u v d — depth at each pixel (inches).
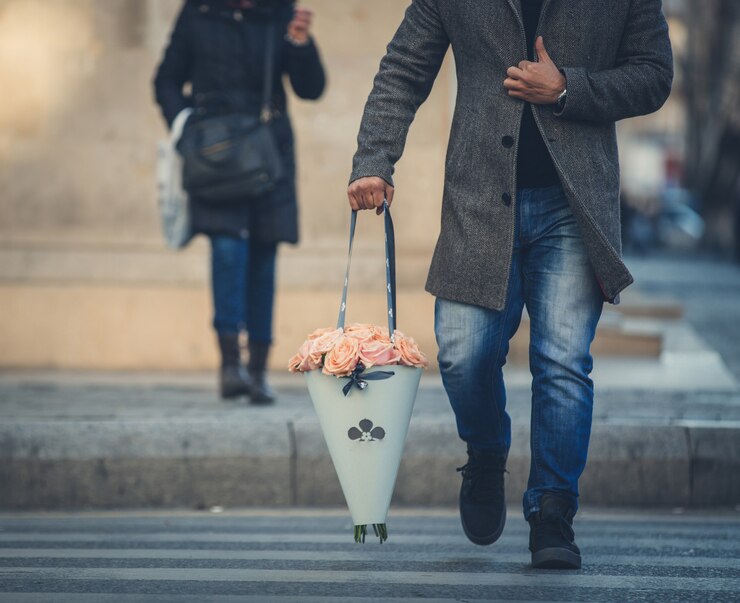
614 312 865.5
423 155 600.4
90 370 577.9
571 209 271.4
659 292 1398.9
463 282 274.7
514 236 274.8
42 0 598.2
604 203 271.7
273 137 469.4
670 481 398.9
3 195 596.1
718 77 2829.7
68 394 493.0
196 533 343.6
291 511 389.7
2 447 393.4
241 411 443.5
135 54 597.9
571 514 283.3
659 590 261.7
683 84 2960.1
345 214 602.5
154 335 579.5
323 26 604.7
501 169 272.8
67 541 328.2
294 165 477.7
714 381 551.8
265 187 457.7
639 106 275.0
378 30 605.3
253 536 337.4
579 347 275.1
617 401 475.2
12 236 596.1
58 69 597.9
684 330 811.4
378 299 588.1
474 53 276.4
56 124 599.2
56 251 594.2
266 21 473.1
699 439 402.3
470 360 277.6
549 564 280.5
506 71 273.6
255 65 466.9
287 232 472.4
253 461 395.9
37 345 579.5
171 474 394.3
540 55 270.8
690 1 2851.9
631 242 2765.7
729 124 2866.6
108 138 599.2
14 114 598.9
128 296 578.9
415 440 399.2
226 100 464.1
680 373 583.5
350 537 334.6
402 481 396.2
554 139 271.3
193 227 468.1
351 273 595.5
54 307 579.2
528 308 280.5
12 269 589.3
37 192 596.4
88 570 284.0
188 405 461.4
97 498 393.4
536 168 275.1
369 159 279.4
